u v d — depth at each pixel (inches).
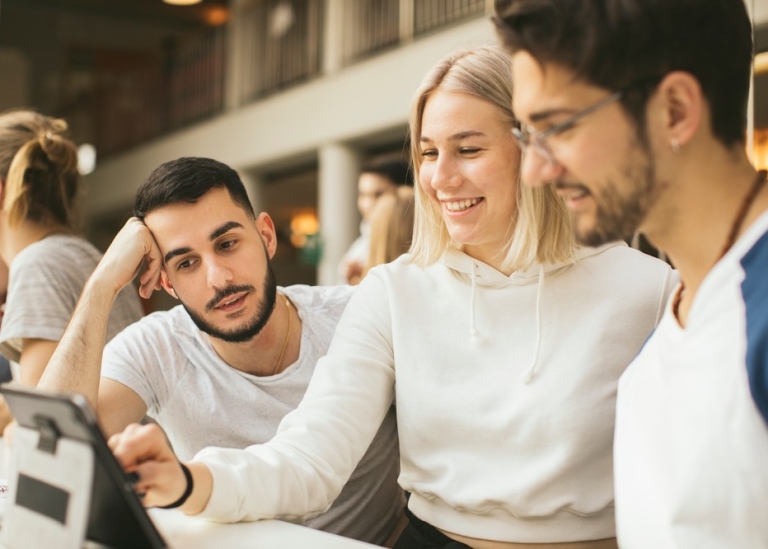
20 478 35.8
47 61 501.7
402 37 269.6
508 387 48.9
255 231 58.1
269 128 328.5
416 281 54.4
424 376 51.3
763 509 30.5
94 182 466.3
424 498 51.8
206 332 57.8
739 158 33.2
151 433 38.1
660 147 32.5
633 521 35.9
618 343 48.0
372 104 274.4
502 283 50.8
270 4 343.6
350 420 50.0
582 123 32.6
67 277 76.0
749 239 31.3
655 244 35.6
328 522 57.9
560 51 32.2
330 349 54.7
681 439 33.0
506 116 48.7
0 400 79.3
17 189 78.4
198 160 57.9
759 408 30.0
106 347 62.7
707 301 32.3
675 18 31.3
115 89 453.1
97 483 32.7
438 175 49.6
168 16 478.3
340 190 295.4
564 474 46.8
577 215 34.7
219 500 40.7
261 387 60.3
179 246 56.0
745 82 33.0
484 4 238.7
